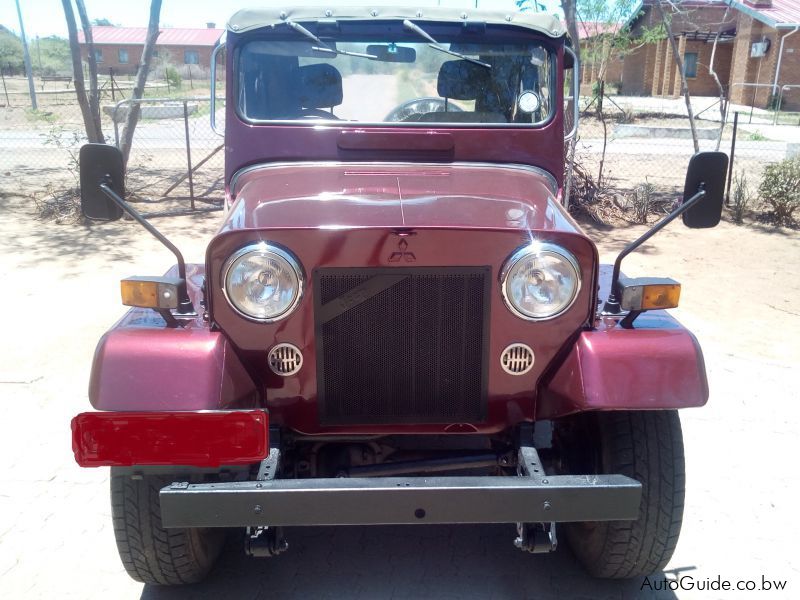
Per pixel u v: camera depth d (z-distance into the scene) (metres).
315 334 2.64
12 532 3.52
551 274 2.61
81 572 3.26
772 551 3.46
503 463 2.89
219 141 17.91
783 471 4.13
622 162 15.75
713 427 4.62
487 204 2.87
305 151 3.56
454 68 3.64
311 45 3.60
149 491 2.79
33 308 6.67
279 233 2.55
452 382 2.71
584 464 3.10
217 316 2.63
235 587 3.20
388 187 3.06
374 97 3.63
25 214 10.56
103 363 2.55
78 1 10.71
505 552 3.46
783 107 30.70
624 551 2.93
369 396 2.72
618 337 2.67
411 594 3.17
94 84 10.97
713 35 33.81
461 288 2.62
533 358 2.71
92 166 2.95
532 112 3.64
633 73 37.75
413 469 2.92
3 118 23.52
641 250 9.16
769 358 5.79
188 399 2.48
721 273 8.23
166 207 11.16
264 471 2.51
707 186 2.98
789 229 10.32
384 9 3.62
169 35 53.81
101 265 8.11
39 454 4.21
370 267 2.58
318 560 3.40
